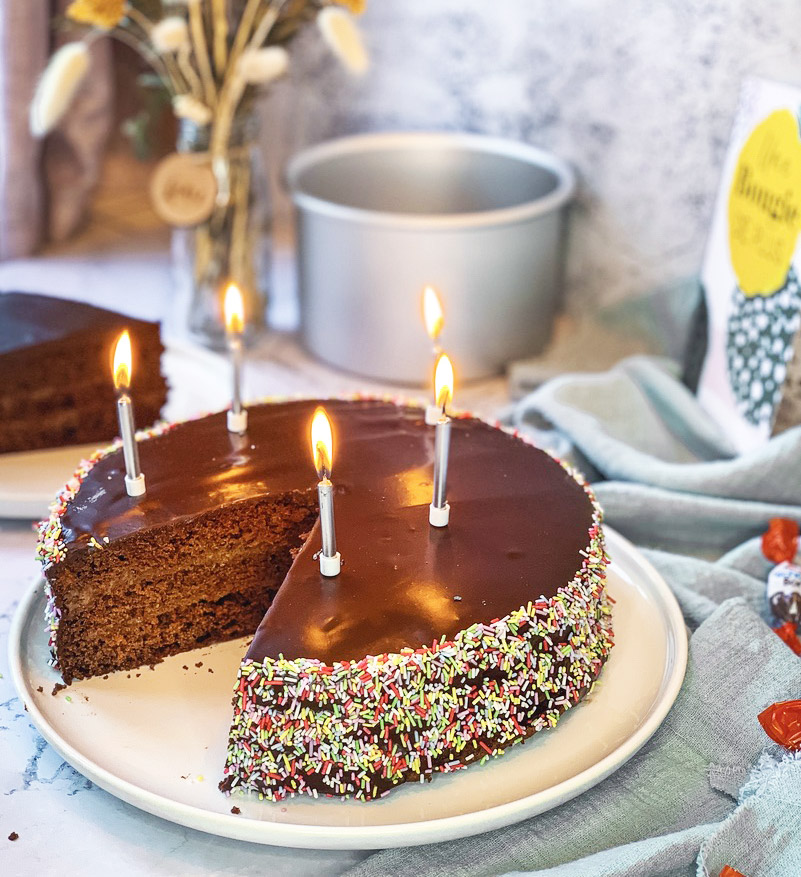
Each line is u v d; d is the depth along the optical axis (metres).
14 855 0.74
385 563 0.78
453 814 0.74
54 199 1.23
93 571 0.80
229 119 1.04
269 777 0.74
